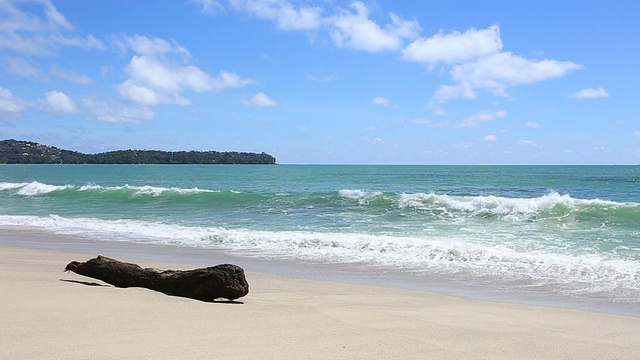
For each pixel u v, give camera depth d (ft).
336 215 62.85
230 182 181.98
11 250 37.58
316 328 16.47
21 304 17.92
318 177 221.87
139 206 77.05
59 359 12.32
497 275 30.81
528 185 140.67
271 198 78.48
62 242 44.88
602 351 15.48
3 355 12.53
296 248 40.60
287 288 25.36
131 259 36.22
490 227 51.70
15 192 99.60
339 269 32.96
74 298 19.16
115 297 19.58
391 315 19.25
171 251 40.14
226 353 13.34
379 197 72.64
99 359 12.39
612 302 24.47
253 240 44.09
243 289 20.51
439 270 32.42
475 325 18.37
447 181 168.04
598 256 35.91
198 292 20.38
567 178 189.98
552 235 46.09
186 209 72.43
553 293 26.35
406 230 50.21
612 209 57.26
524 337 16.81
